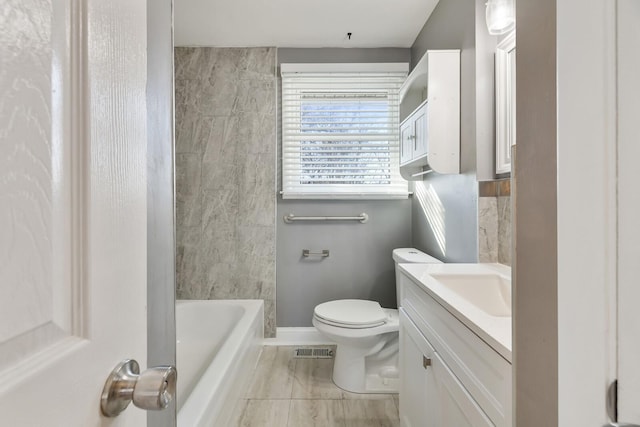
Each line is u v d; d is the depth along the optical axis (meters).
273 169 2.64
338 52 2.66
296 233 2.69
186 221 2.64
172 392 0.39
